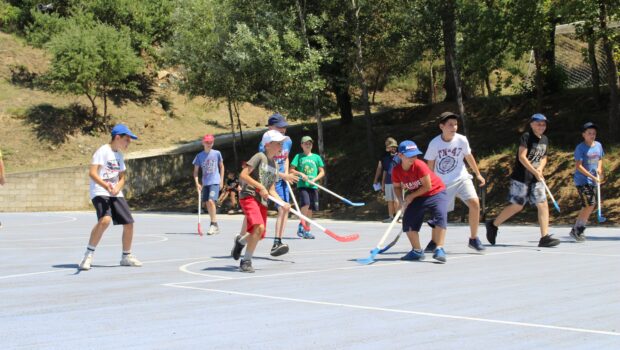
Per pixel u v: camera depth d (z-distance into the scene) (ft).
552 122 86.94
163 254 37.52
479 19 76.13
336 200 93.45
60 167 122.93
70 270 30.55
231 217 84.48
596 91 87.10
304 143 48.52
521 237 45.68
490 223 39.22
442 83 158.81
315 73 89.76
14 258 36.09
